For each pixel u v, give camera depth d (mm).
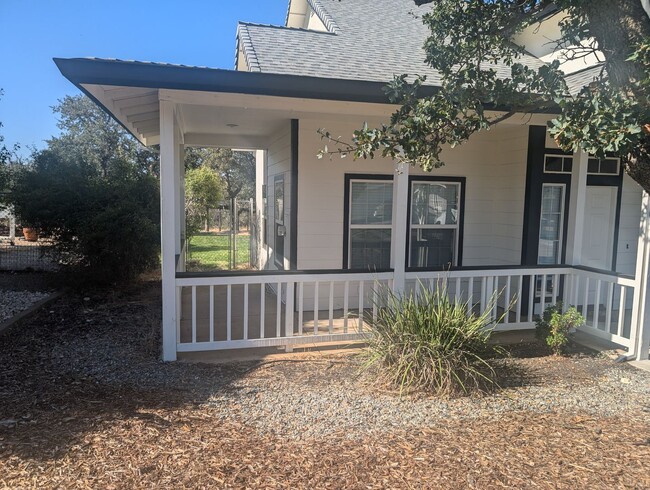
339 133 7055
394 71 6195
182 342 5531
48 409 3857
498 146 7652
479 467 3094
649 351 5469
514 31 3641
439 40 3686
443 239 7645
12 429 3498
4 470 2963
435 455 3240
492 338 6035
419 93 4602
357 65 6297
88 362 5027
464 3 3633
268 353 5414
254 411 3893
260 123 7320
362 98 4812
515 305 7246
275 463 3109
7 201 9570
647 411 4035
